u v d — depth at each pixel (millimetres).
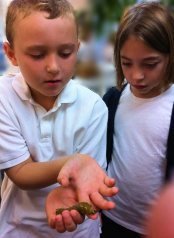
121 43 548
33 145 458
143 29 519
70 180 376
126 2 1223
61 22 389
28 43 388
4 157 443
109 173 619
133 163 594
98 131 504
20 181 436
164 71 559
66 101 463
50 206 368
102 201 338
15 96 460
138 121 593
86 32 1213
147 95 592
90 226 504
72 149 476
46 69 396
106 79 1270
